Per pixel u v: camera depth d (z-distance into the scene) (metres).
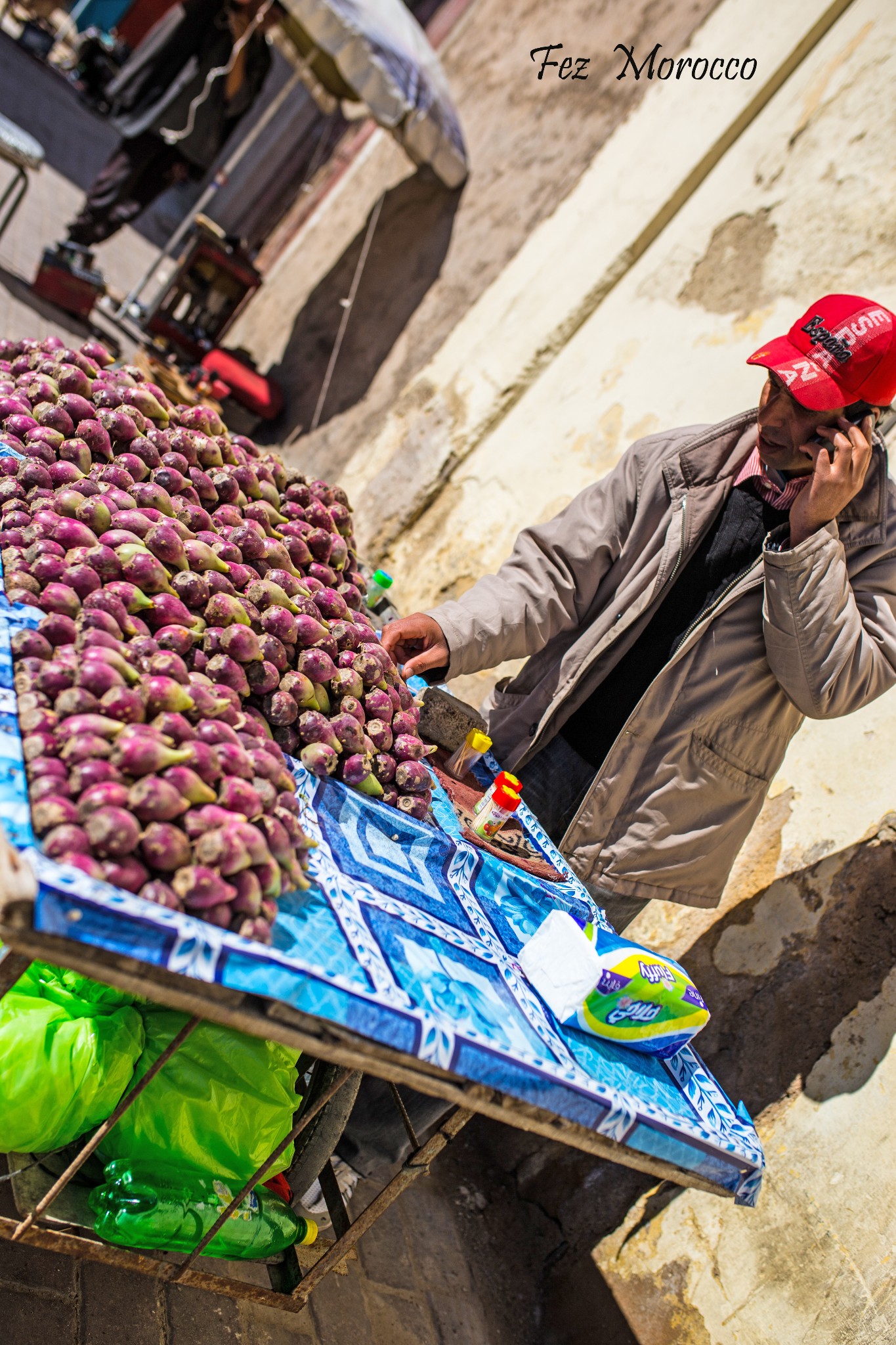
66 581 1.46
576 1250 2.59
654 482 2.31
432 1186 2.66
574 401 4.49
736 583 2.19
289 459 6.91
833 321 1.99
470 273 5.96
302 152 12.34
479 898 1.80
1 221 7.55
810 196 3.70
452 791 2.17
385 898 1.55
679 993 1.67
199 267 7.15
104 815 1.12
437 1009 1.34
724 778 2.24
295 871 1.34
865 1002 2.28
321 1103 1.57
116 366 2.19
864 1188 2.10
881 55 3.68
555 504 4.30
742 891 2.70
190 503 1.84
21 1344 1.51
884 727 2.55
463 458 5.04
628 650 2.34
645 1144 1.48
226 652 1.58
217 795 1.29
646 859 2.27
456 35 8.34
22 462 1.66
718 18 4.75
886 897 2.33
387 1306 2.16
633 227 4.58
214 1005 1.12
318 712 1.74
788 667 2.06
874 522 2.11
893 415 2.73
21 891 0.97
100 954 1.04
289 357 8.02
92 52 14.13
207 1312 1.79
